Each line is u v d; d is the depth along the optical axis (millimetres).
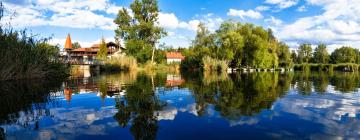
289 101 8781
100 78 21297
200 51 53688
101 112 7020
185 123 5785
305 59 101000
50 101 8953
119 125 5621
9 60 15016
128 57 42688
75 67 34375
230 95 10484
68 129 5309
